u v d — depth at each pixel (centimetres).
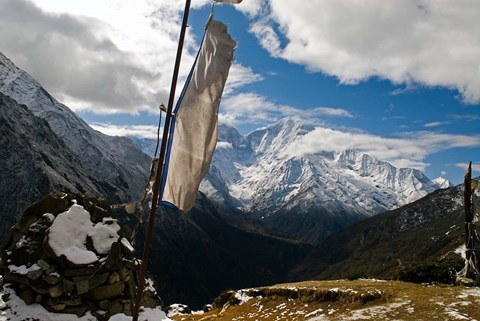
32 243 1518
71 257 1458
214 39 912
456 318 2153
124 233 1659
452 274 3083
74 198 1672
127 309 1534
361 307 2769
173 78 888
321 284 3553
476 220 2920
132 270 1603
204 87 902
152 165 948
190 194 891
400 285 3069
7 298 1410
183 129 902
